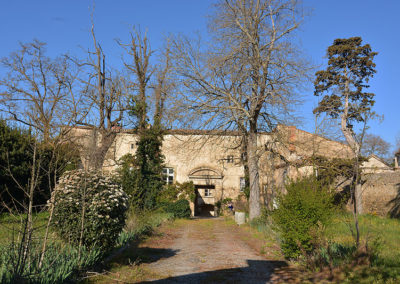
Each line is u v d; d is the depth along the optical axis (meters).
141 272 6.80
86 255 6.41
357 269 6.55
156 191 23.00
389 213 19.39
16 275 4.52
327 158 18.20
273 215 8.69
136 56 23.34
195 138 20.72
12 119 15.10
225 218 24.73
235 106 19.16
